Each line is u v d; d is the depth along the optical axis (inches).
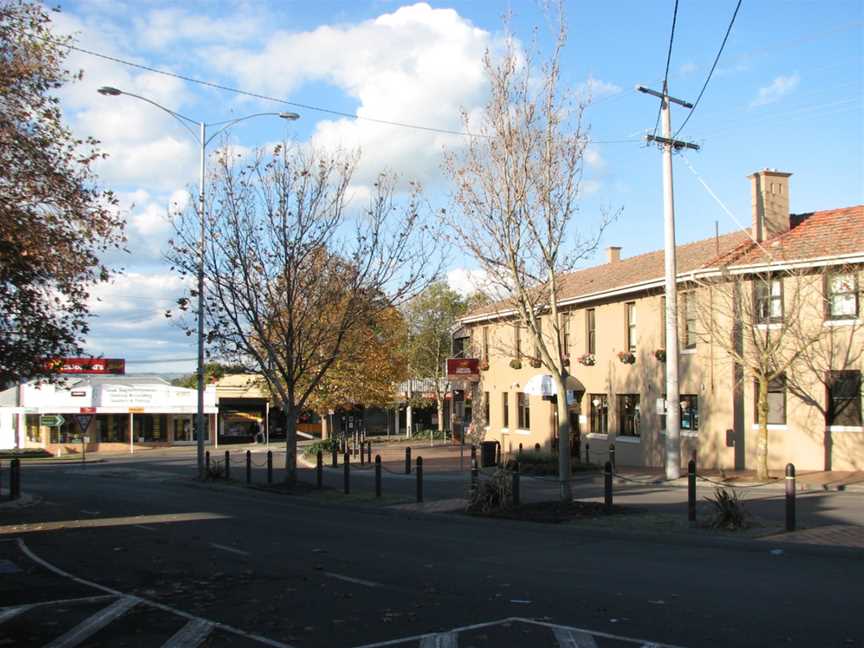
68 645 287.0
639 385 1184.2
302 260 858.8
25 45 644.7
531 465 1077.1
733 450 1028.5
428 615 322.7
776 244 991.6
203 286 905.5
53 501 865.5
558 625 303.1
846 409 960.3
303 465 1398.9
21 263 659.4
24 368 733.9
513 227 646.5
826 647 268.2
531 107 635.5
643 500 743.1
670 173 904.3
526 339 1376.7
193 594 370.6
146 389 2226.9
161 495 940.6
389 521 665.6
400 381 1939.0
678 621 306.3
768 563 436.1
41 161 655.8
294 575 415.5
